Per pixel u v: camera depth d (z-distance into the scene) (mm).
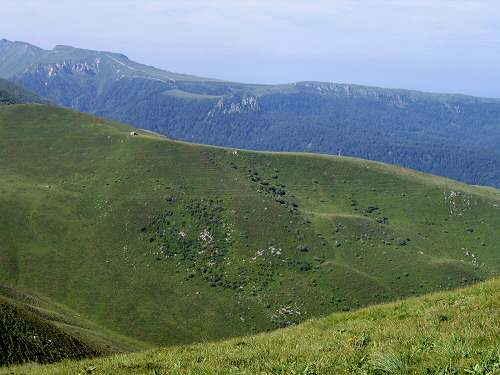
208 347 16859
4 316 54188
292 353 12859
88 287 167500
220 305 165875
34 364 18969
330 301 173375
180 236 196500
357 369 10391
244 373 11297
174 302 165500
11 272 167250
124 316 157125
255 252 194500
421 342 11875
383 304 21031
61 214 199500
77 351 60219
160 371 12977
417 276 195125
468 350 10219
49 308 130625
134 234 194375
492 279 21125
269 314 164125
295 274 186375
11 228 186750
